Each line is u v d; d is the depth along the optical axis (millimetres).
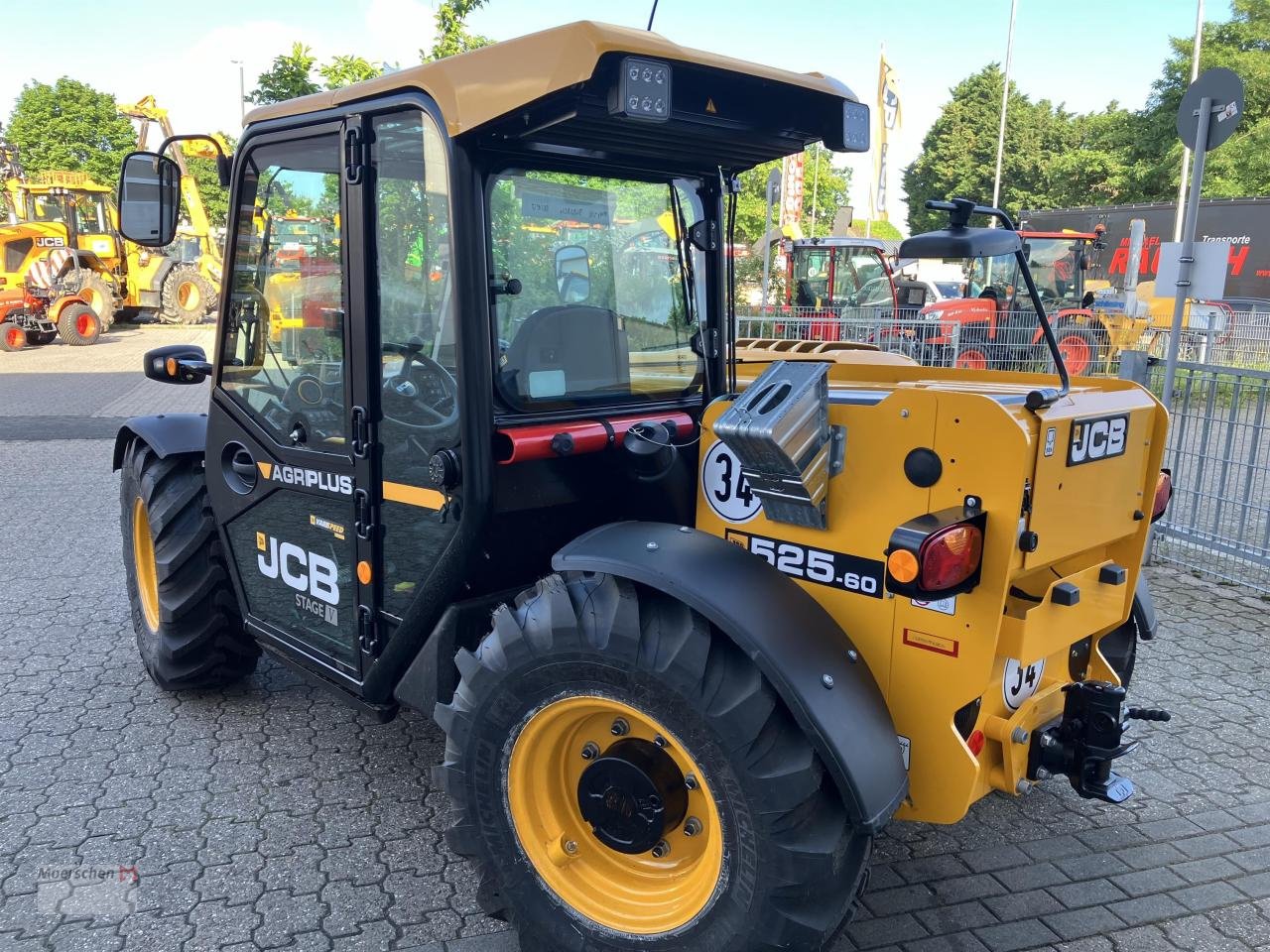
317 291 2807
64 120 43438
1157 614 5043
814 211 35344
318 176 2742
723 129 2494
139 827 3072
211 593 3725
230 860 2908
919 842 3059
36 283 18344
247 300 3121
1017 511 2010
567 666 2203
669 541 2268
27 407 11836
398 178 2514
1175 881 2867
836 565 2295
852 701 2064
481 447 2418
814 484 2221
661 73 2076
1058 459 2195
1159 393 5902
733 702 2023
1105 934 2631
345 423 2781
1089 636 2805
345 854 2947
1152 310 14086
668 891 2285
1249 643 4668
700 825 2252
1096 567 2607
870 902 2752
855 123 2553
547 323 2598
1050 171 36719
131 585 4191
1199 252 5465
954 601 2113
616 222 2758
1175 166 26344
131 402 12328
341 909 2691
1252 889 2832
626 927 2250
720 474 2516
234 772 3426
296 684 4168
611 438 2617
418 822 3125
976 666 2109
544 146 2514
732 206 3059
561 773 2418
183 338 20391
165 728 3748
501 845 2391
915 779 2256
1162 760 3574
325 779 3377
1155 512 2771
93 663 4359
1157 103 27594
